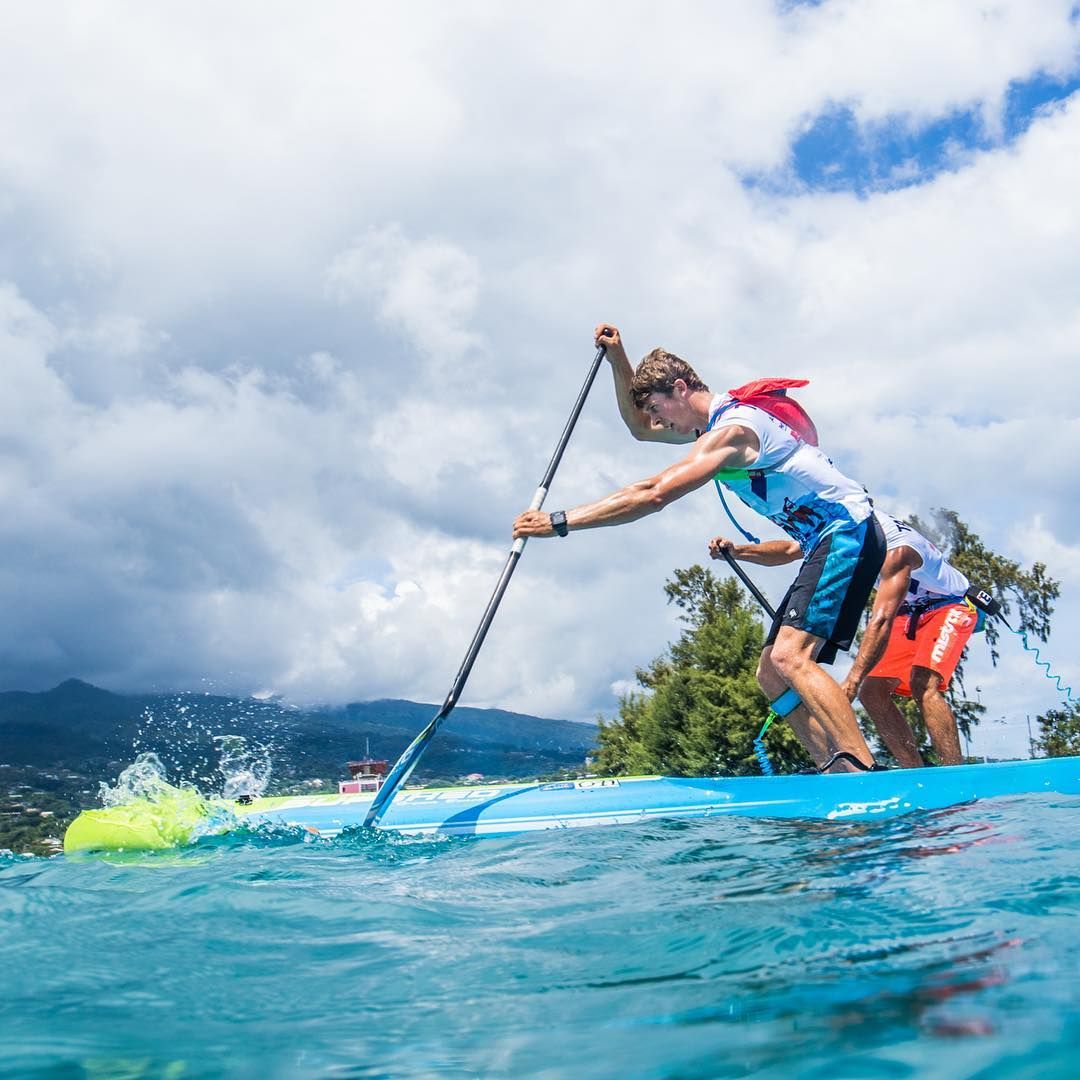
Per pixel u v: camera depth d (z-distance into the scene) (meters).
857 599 4.63
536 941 2.28
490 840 4.09
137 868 3.56
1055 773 4.39
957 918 2.16
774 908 2.40
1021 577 21.92
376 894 2.92
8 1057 1.62
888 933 2.09
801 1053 1.45
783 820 4.06
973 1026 1.49
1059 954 1.83
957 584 6.04
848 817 4.05
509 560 4.96
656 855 3.38
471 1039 1.64
